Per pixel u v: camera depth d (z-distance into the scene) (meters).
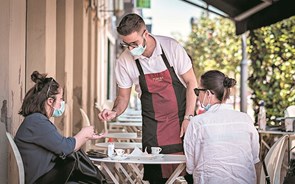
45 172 3.55
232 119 3.77
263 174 3.61
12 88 4.48
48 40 5.93
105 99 14.73
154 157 4.00
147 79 4.34
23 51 4.97
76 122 8.56
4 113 4.38
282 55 8.66
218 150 3.72
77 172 3.67
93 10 10.57
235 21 10.46
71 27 7.68
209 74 3.85
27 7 5.78
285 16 7.71
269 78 8.77
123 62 4.41
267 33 8.84
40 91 3.68
